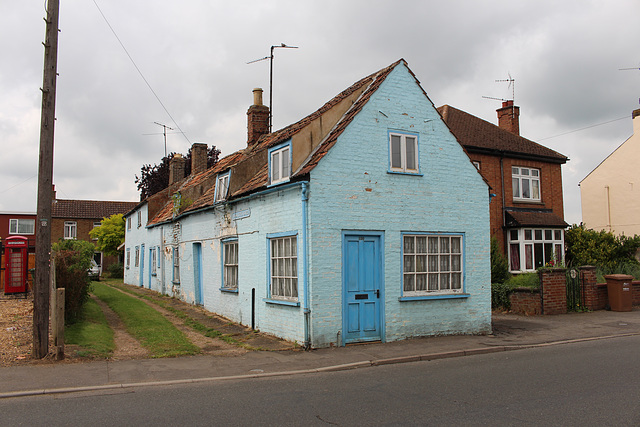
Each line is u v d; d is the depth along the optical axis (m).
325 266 11.09
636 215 28.09
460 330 12.91
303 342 10.96
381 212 11.95
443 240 12.98
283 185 11.72
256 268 13.34
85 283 13.52
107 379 8.04
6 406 6.63
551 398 6.95
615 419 6.00
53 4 9.52
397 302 12.02
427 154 12.83
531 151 23.72
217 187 16.39
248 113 21.27
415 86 12.84
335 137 11.52
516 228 22.16
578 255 23.86
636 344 11.50
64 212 45.72
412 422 5.96
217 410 6.48
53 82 9.49
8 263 15.85
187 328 13.81
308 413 6.35
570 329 13.78
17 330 10.91
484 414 6.25
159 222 23.55
